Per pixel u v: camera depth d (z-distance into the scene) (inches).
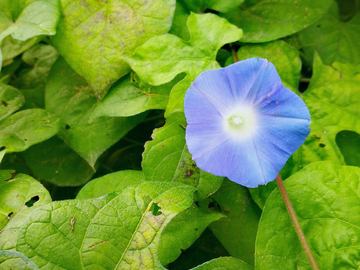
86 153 17.9
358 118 18.0
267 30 18.4
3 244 16.0
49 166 19.0
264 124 15.9
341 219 16.6
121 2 17.0
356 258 16.3
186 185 16.2
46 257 15.4
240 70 15.6
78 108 18.3
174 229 16.8
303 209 16.7
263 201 17.5
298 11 18.5
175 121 17.2
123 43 17.1
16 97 18.1
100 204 15.7
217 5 18.0
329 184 16.8
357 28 20.2
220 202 17.8
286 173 17.6
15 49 18.7
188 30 17.9
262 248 16.4
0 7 17.1
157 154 16.9
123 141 19.6
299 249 16.5
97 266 15.5
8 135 17.4
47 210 15.6
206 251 18.5
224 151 15.7
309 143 17.8
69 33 17.2
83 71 17.3
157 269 15.5
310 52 19.9
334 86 18.3
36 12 17.1
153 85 16.7
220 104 15.8
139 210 15.7
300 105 15.5
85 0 17.0
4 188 16.7
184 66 16.8
